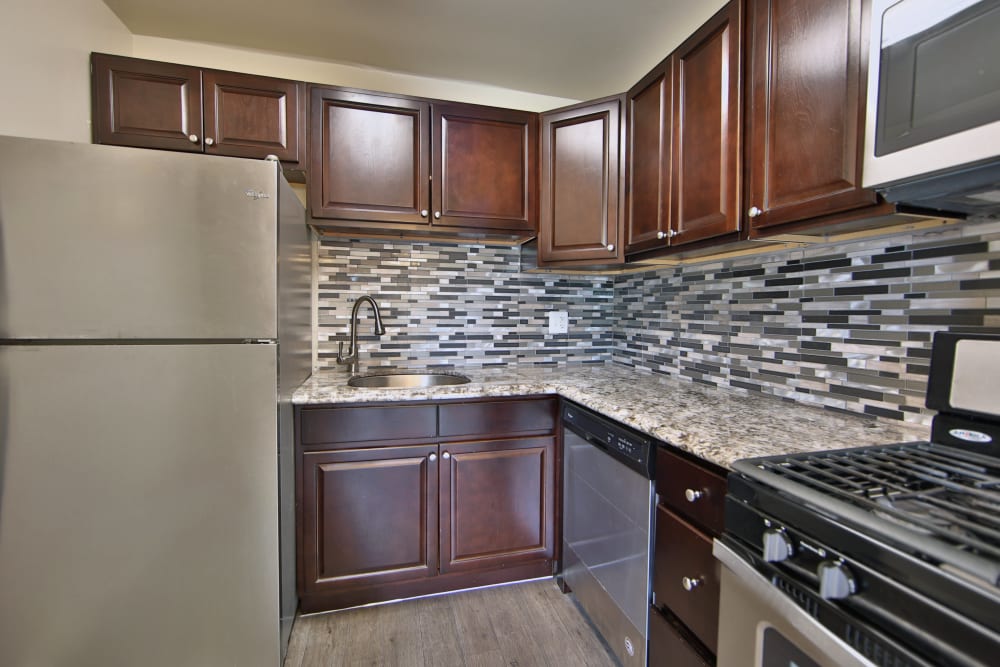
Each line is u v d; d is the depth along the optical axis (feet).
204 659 4.22
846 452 3.03
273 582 4.34
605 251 6.27
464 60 6.63
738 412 4.37
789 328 4.78
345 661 4.82
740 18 4.09
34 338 3.75
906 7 2.54
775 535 2.41
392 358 7.18
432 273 7.31
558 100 7.78
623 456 4.47
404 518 5.66
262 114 5.73
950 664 1.66
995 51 2.14
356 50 6.40
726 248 4.75
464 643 5.11
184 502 4.09
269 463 4.26
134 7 5.47
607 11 5.49
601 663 4.83
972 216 3.12
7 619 3.78
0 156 3.63
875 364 3.93
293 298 5.10
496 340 7.63
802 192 3.49
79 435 3.84
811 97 3.39
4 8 4.10
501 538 6.03
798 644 2.36
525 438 6.07
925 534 1.89
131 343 3.94
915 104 2.51
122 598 4.00
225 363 4.11
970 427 2.97
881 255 3.87
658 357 6.91
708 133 4.49
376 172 6.11
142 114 5.37
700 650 3.39
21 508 3.77
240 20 5.72
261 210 4.16
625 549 4.46
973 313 3.21
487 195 6.51
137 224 3.89
